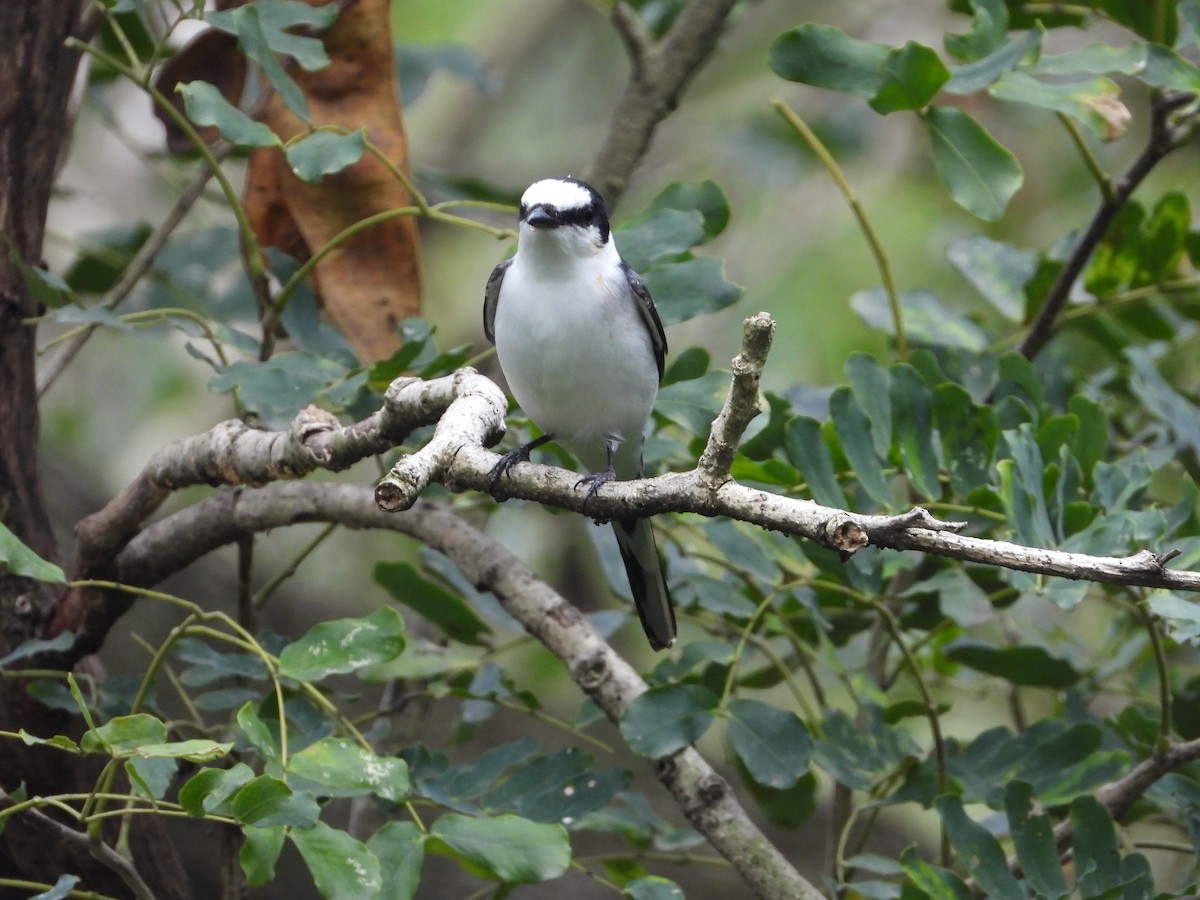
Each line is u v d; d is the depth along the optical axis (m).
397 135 8.73
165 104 7.38
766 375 15.53
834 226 16.30
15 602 7.57
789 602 8.85
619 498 5.51
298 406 7.20
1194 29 7.91
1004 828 7.96
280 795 5.08
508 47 18.88
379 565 8.32
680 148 18.05
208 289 10.21
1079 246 8.52
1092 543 6.51
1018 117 15.73
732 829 6.87
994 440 7.40
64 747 5.30
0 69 7.62
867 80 7.03
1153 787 7.22
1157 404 8.19
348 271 8.59
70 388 17.23
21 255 7.84
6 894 7.48
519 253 8.18
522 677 13.84
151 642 12.88
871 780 7.96
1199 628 6.26
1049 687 8.06
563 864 5.54
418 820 5.99
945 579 7.95
